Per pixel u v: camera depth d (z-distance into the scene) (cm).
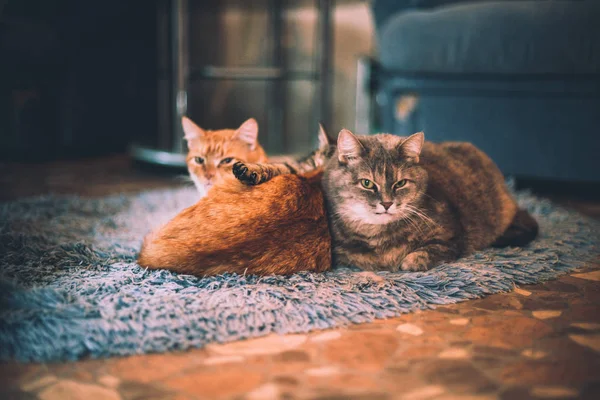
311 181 89
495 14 125
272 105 191
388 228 86
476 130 132
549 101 125
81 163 181
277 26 184
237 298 74
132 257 90
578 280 85
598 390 60
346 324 72
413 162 85
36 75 183
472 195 95
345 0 181
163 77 176
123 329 68
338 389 60
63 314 70
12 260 86
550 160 128
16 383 61
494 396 59
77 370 63
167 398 59
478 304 77
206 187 101
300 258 82
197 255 79
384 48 137
